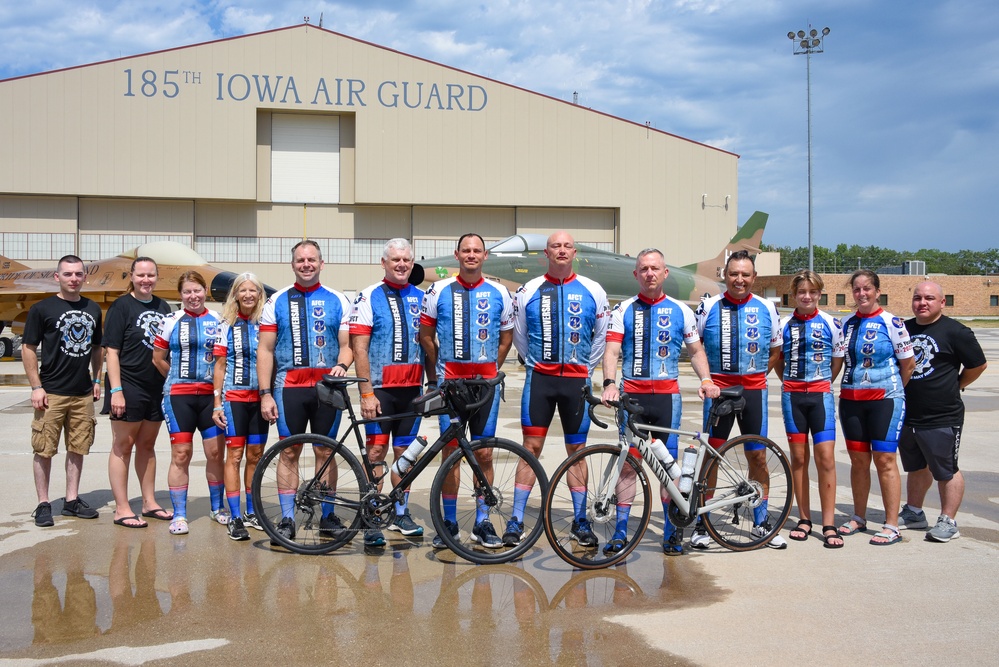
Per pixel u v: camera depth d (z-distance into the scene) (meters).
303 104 34.12
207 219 34.56
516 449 4.55
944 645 3.31
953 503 5.01
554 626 3.51
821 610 3.73
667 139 37.28
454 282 5.03
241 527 4.95
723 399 4.78
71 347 5.30
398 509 5.16
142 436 5.46
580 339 4.95
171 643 3.29
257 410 5.32
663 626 3.52
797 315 5.17
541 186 36.34
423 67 35.12
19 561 4.45
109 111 32.50
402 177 35.16
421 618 3.60
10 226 32.69
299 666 3.08
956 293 61.47
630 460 4.59
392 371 5.04
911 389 5.09
